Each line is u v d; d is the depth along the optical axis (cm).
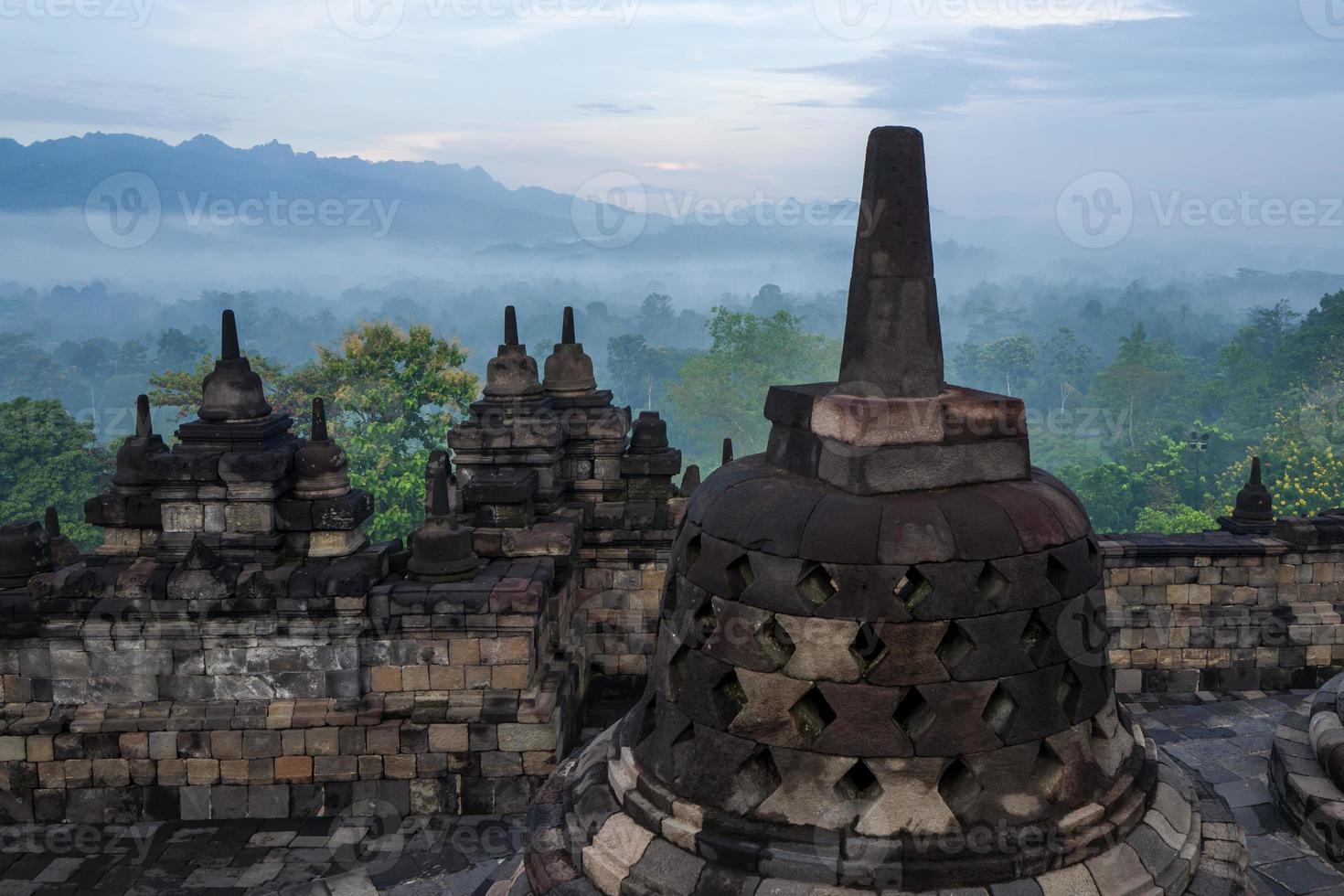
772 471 513
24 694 969
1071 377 10731
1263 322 10881
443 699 964
